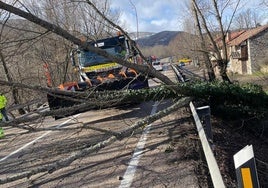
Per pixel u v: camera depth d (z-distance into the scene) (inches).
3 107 410.9
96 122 454.6
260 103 408.2
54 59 307.9
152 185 219.8
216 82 409.1
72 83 441.7
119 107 525.3
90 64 522.0
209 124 277.9
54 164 228.4
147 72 290.8
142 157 275.6
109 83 454.3
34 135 443.8
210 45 586.9
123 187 222.8
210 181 216.8
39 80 324.2
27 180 259.3
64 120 534.0
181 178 224.2
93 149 244.8
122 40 429.1
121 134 264.7
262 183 246.4
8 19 203.5
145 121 282.8
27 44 225.1
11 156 343.9
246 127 393.7
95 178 245.0
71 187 234.8
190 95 343.0
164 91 347.9
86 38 286.0
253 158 101.3
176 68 657.6
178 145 292.7
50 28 210.7
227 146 313.0
